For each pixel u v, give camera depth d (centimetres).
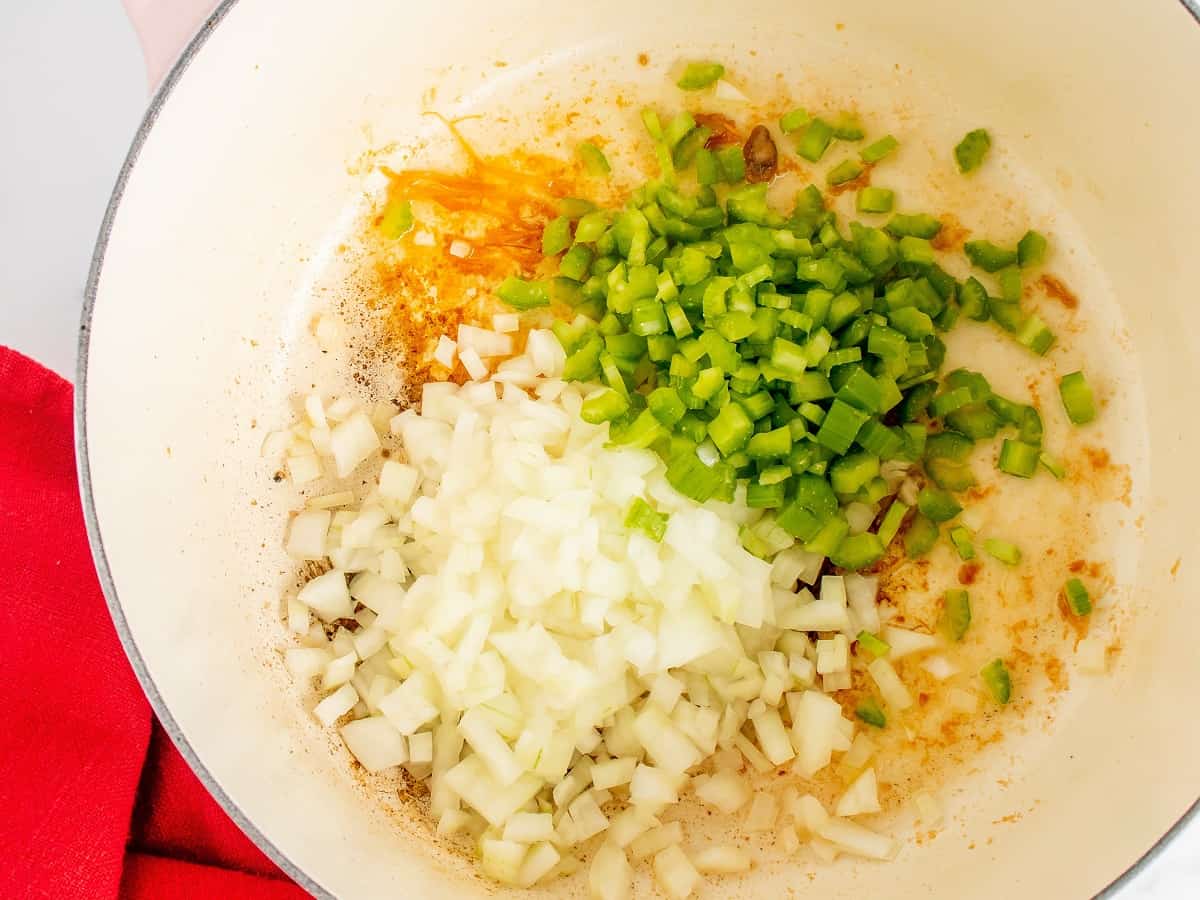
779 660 23
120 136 27
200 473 25
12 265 27
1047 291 24
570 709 22
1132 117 22
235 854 24
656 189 24
